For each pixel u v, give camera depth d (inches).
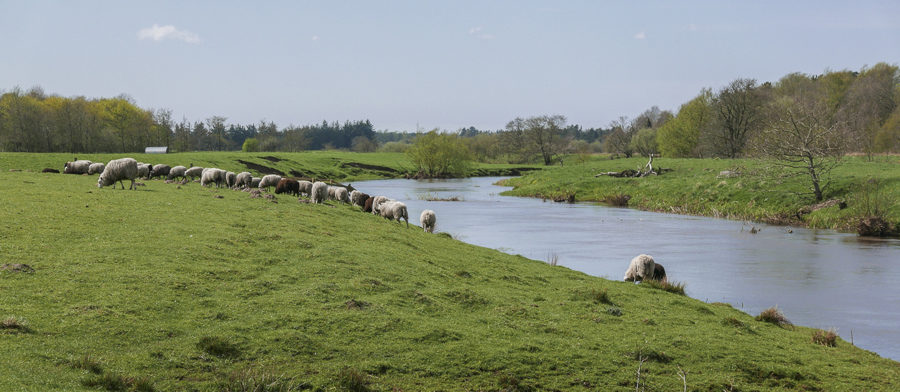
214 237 682.2
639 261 873.5
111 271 513.0
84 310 422.3
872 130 3006.9
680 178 2425.0
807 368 472.7
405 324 483.5
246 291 522.9
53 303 426.9
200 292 500.7
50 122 4037.9
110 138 4549.7
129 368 349.4
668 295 741.3
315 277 586.6
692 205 2044.8
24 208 701.9
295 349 414.9
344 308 505.4
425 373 402.6
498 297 617.9
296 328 451.5
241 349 404.2
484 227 1614.2
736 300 818.2
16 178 1041.5
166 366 362.3
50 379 302.0
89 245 583.2
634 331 534.9
